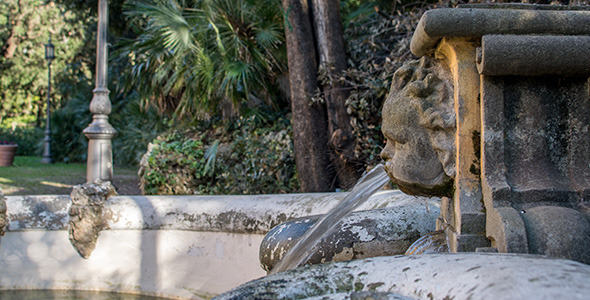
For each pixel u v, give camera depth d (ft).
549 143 5.02
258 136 22.68
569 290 2.66
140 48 25.55
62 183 30.63
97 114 19.35
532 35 4.83
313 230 7.25
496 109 4.95
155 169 23.12
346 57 20.53
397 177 5.40
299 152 19.94
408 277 3.55
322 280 3.85
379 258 4.05
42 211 13.12
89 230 12.85
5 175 33.96
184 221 12.35
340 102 19.53
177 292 12.32
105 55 19.57
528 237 4.50
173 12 23.36
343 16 24.89
